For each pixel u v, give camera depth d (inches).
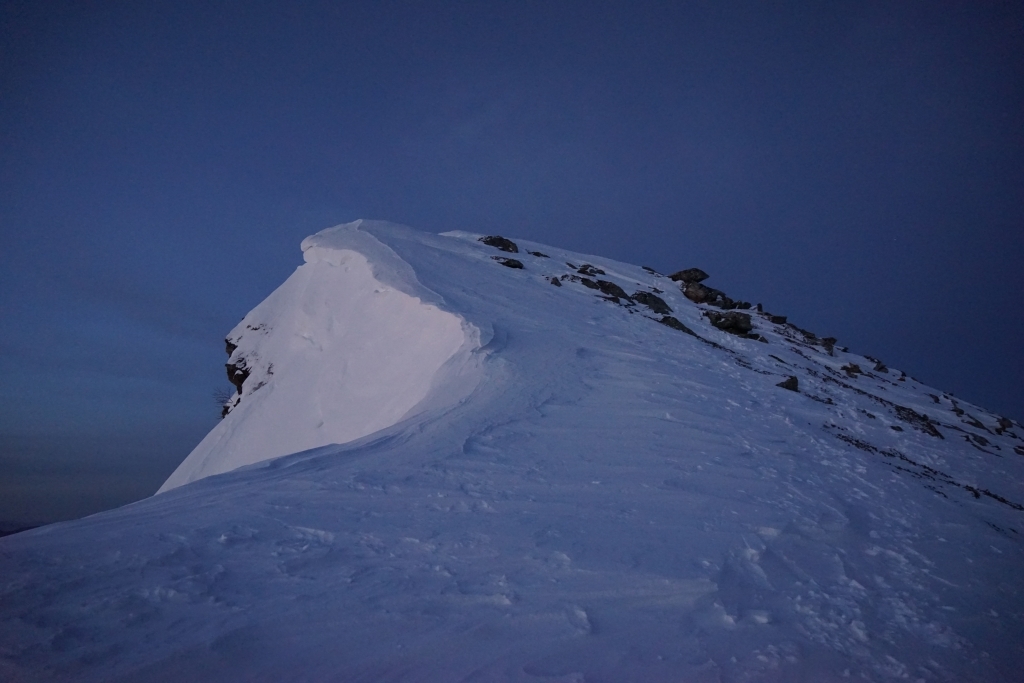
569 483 392.8
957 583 347.6
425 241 1409.9
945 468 748.0
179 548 244.8
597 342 904.9
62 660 177.6
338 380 908.6
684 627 239.1
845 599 291.7
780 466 495.5
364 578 242.1
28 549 233.9
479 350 716.7
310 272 1202.0
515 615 229.9
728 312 1432.1
